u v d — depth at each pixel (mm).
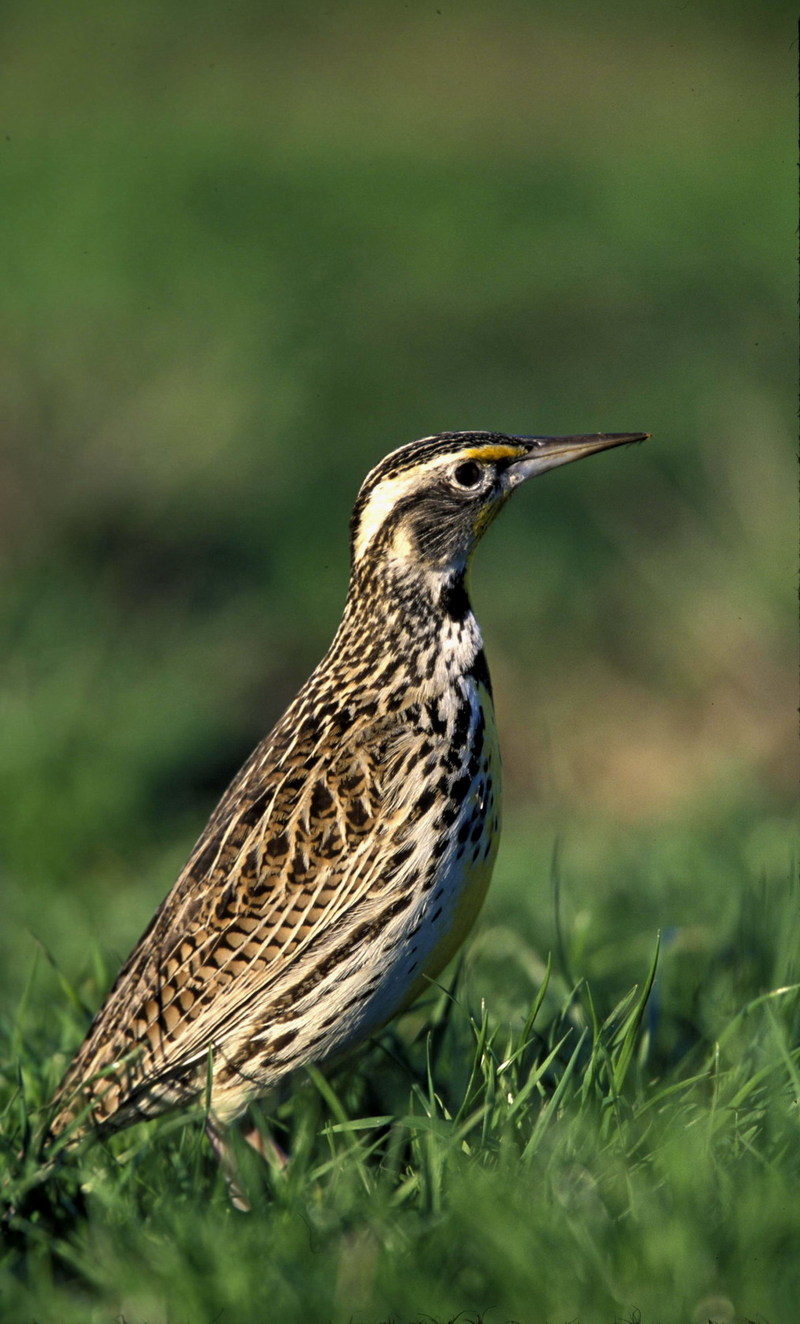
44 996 7656
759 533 13617
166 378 16484
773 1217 4863
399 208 21406
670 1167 5090
